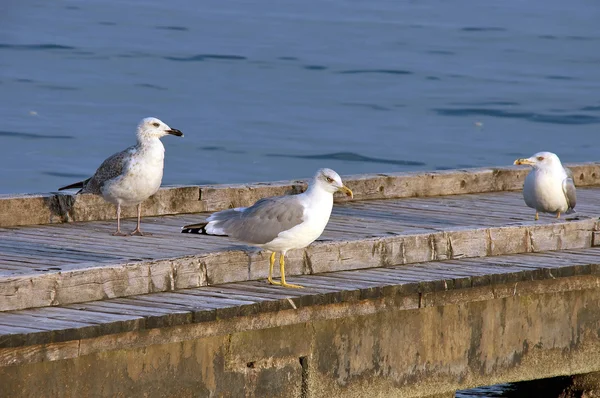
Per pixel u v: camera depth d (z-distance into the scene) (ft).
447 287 40.06
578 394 47.91
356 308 38.40
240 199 55.52
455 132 123.75
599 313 45.06
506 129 125.59
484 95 141.59
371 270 42.32
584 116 131.85
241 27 183.21
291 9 201.36
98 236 47.80
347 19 193.26
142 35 173.78
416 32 184.03
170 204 53.67
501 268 42.73
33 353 31.45
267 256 40.47
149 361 34.42
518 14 205.16
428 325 40.68
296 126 124.26
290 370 37.81
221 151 112.37
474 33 184.85
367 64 158.20
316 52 165.17
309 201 38.29
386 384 40.01
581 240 48.03
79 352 32.32
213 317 34.88
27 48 160.86
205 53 161.68
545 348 43.86
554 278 42.86
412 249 43.73
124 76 145.69
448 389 41.57
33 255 43.16
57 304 35.53
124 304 35.83
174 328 34.32
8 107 126.00
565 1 222.07
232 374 36.42
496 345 42.50
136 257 43.14
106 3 202.59
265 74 150.61
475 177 62.03
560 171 51.37
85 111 126.31
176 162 107.65
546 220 49.06
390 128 124.98
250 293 37.68
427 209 56.65
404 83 147.43
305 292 37.78
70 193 51.24
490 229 45.62
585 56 168.76
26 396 31.86
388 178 59.31
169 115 126.82
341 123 126.41
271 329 37.09
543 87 147.02
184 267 38.45
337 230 49.98
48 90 135.85
